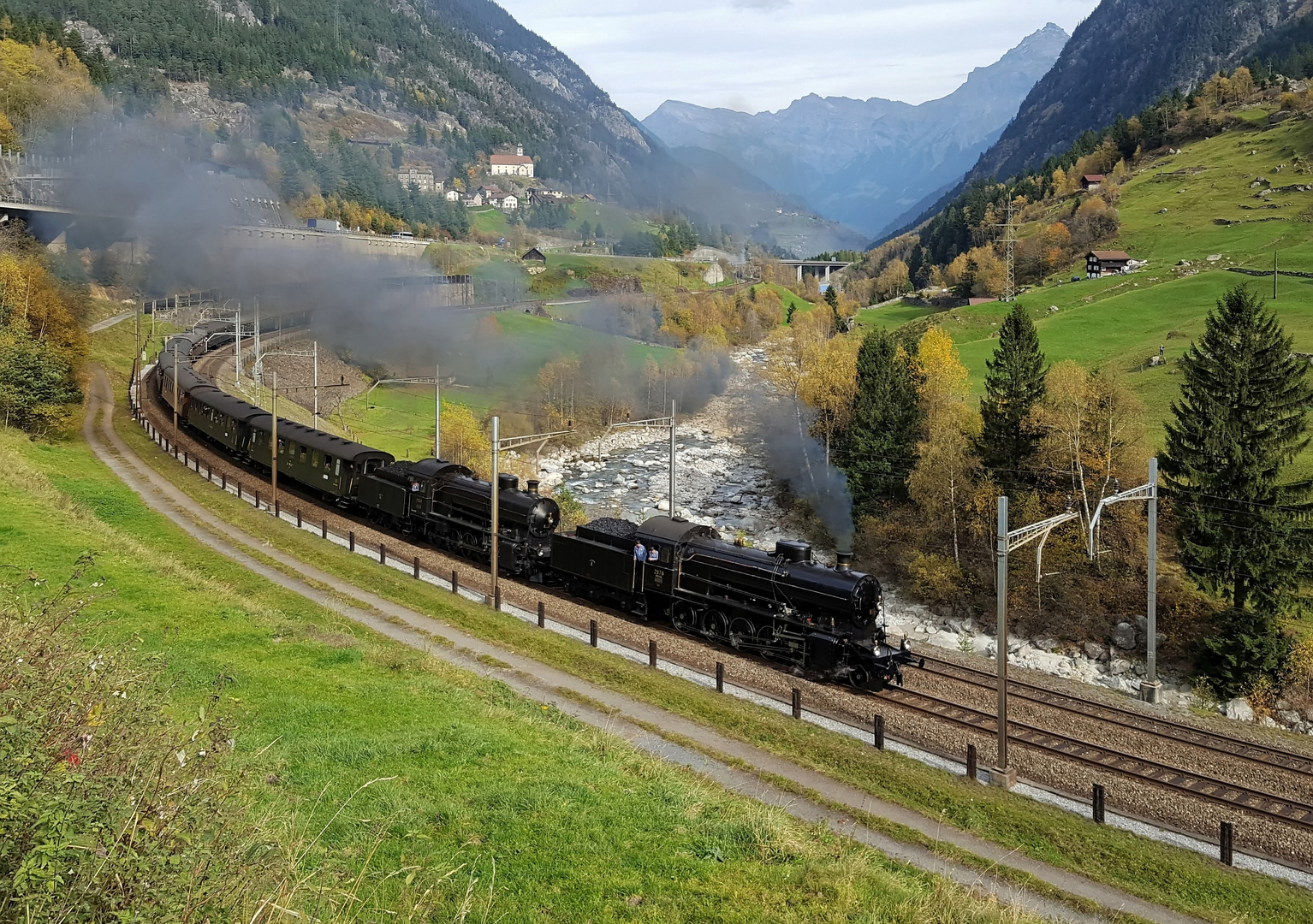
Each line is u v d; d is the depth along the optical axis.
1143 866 20.02
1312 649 39.75
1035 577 48.41
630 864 13.66
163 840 7.77
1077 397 49.31
